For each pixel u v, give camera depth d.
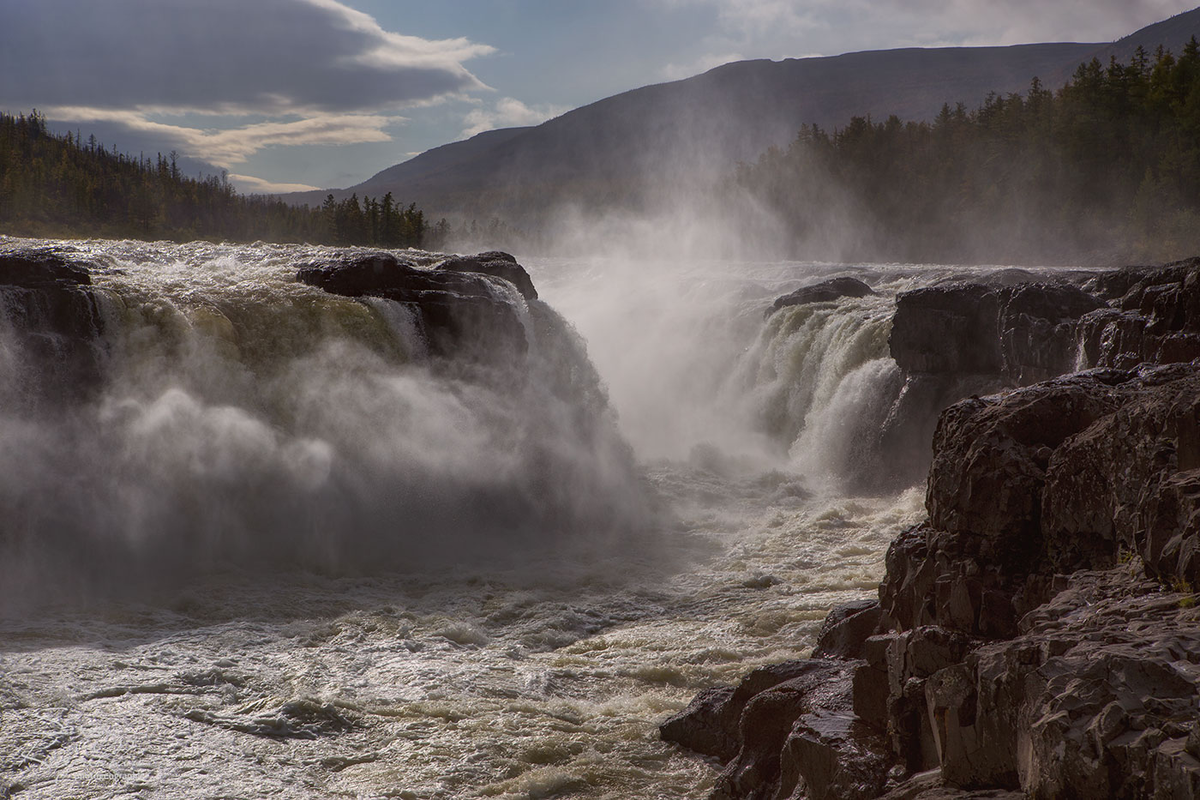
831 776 4.74
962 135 149.12
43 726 8.49
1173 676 2.73
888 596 6.10
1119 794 2.58
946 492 5.14
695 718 8.30
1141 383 5.49
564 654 11.66
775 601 13.63
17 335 15.31
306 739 8.63
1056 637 3.25
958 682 3.57
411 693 9.91
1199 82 113.75
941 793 3.52
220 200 180.50
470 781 7.70
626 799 7.27
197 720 8.95
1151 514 3.70
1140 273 19.23
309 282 20.95
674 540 18.05
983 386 19.66
